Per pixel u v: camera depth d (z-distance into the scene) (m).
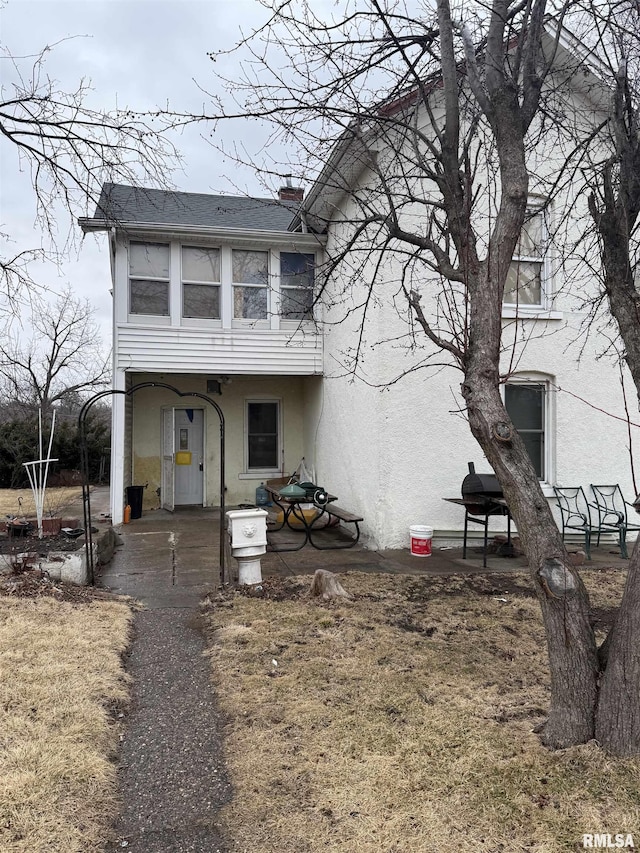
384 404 8.00
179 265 10.32
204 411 12.23
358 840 2.22
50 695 3.35
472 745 2.84
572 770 2.55
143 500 11.91
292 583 6.02
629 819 2.25
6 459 17.36
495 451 2.91
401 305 8.03
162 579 6.37
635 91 3.80
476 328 3.08
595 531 7.97
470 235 3.30
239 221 11.44
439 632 4.58
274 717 3.21
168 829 2.37
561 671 2.80
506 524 8.35
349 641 4.33
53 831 2.28
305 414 12.44
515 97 3.31
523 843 2.17
